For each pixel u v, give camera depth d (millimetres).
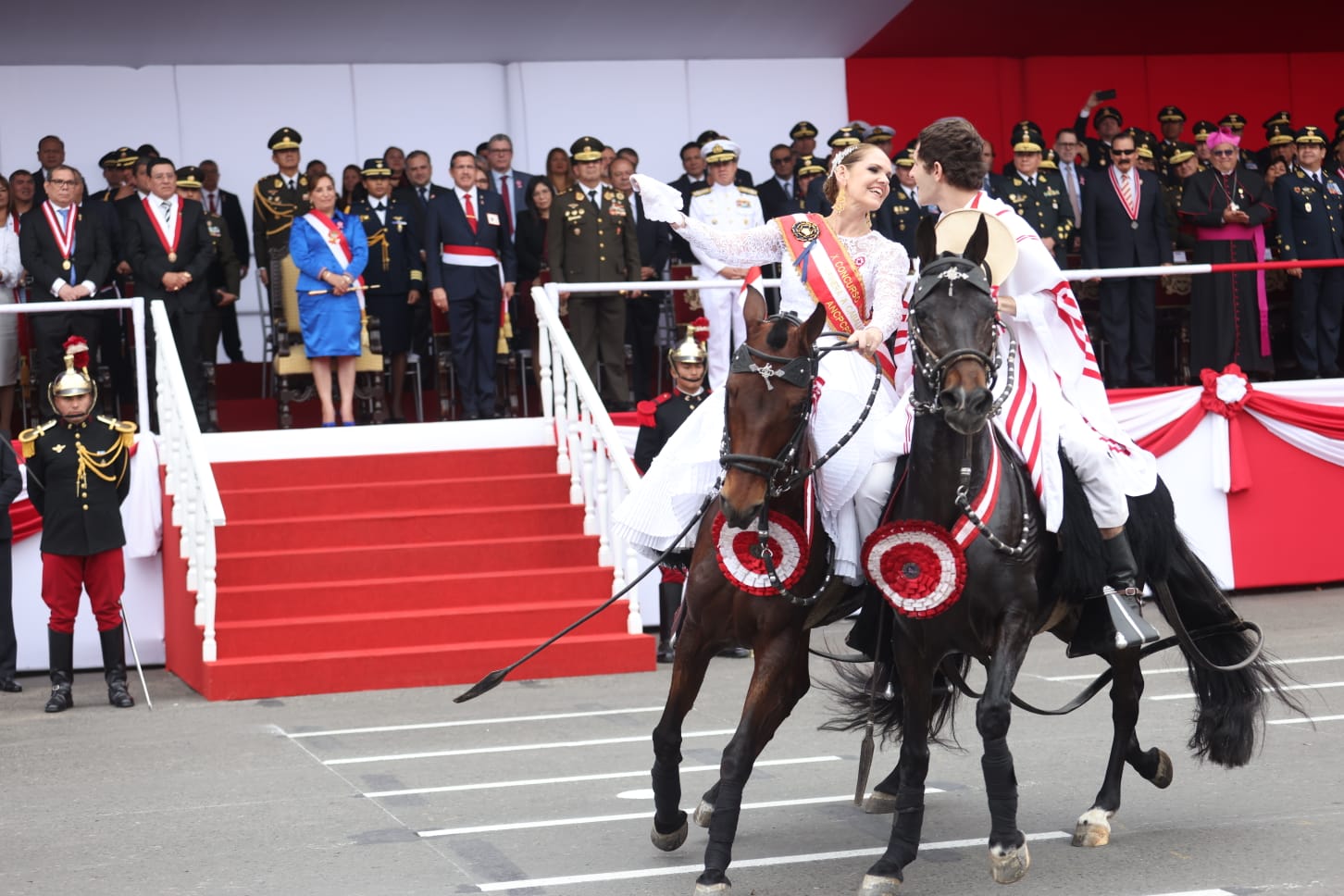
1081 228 38719
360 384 37531
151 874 16359
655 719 24562
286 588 29281
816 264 15688
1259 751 20984
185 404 29938
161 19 41656
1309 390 36938
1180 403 36000
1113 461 15836
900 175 38438
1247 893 14406
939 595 14133
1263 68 51594
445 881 15703
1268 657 22969
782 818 18094
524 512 31703
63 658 27516
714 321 35906
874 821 17859
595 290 33562
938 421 14273
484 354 37000
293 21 42531
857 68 49000
